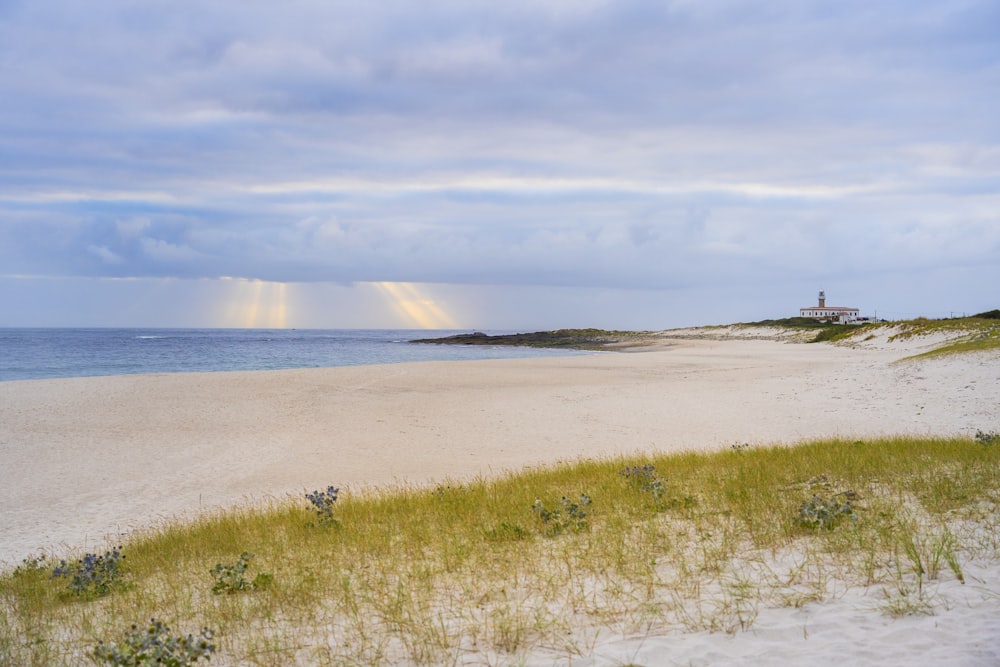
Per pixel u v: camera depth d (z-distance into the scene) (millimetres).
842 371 32094
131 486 15219
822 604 5066
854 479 9594
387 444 19641
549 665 4371
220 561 8297
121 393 30703
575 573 6398
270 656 4914
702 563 6344
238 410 26188
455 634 5039
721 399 26844
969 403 21047
